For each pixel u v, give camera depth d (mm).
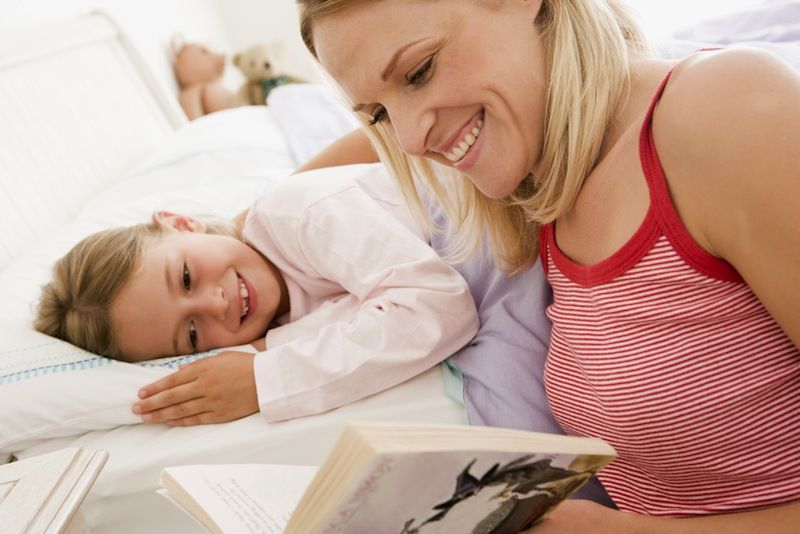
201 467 599
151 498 856
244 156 1730
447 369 924
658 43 744
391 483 392
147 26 2477
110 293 1015
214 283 1053
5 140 1525
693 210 563
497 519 491
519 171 678
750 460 613
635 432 639
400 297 902
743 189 503
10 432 909
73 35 1878
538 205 730
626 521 612
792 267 502
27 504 542
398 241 971
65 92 1783
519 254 887
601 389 655
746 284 587
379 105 673
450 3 586
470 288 1013
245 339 1080
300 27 694
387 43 587
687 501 670
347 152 1290
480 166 673
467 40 598
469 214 869
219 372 910
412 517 434
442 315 899
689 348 604
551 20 652
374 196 1083
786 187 481
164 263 1029
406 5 576
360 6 577
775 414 598
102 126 1900
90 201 1682
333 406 882
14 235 1471
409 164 878
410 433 393
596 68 644
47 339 1031
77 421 916
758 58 522
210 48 2674
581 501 641
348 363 876
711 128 520
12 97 1583
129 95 2088
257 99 2799
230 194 1490
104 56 2027
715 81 530
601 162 652
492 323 913
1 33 1652
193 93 2594
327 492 396
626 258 616
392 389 900
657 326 619
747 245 526
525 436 436
